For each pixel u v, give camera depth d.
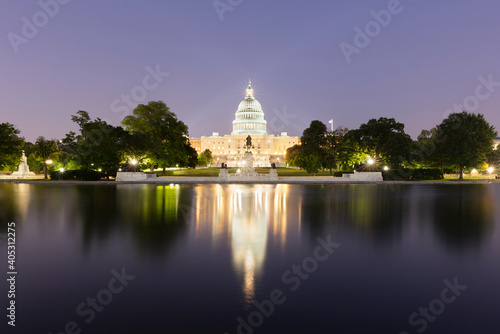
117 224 19.86
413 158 80.19
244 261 12.76
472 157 75.31
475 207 27.95
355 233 17.53
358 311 8.88
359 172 71.12
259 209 26.70
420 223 20.38
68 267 12.03
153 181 65.06
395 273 11.53
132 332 7.87
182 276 11.20
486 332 7.89
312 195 39.09
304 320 8.41
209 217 22.58
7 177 88.06
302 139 90.81
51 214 23.53
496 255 13.55
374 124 78.00
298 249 14.43
